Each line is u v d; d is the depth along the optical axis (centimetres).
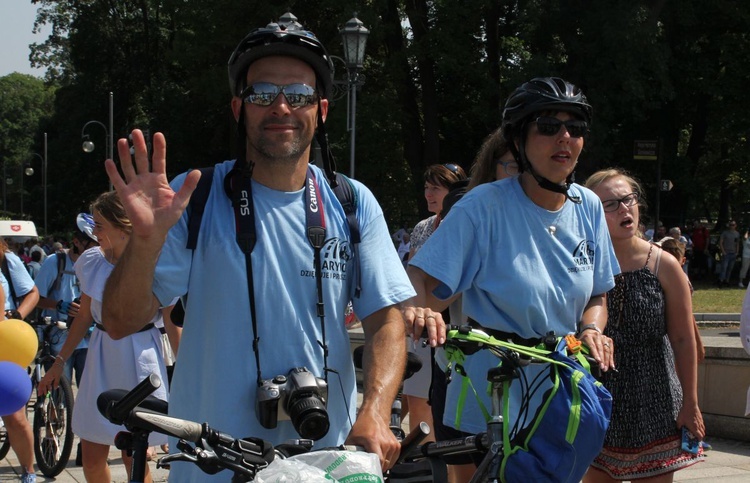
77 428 473
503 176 414
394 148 2812
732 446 719
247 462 213
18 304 691
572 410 267
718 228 3722
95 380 471
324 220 254
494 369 269
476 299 329
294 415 231
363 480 202
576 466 267
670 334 407
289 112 246
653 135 2992
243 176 249
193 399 247
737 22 2794
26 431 590
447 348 272
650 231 1884
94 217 480
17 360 404
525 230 323
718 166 3525
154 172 222
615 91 2527
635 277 400
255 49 247
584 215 333
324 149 266
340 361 254
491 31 2697
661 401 396
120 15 4672
